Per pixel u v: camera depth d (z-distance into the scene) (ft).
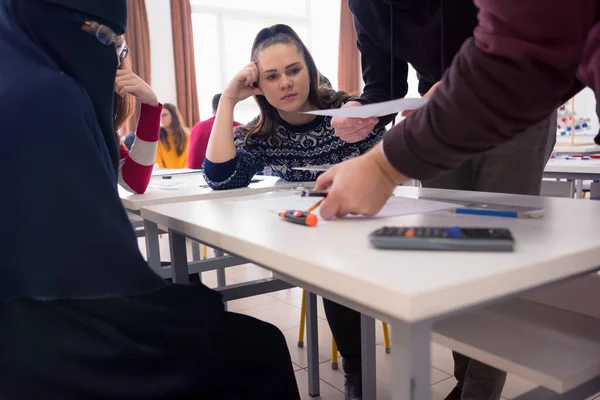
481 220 2.35
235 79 5.06
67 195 1.91
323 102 5.28
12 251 1.86
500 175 3.96
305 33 21.94
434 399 5.07
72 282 1.87
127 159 4.70
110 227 1.97
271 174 6.63
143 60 17.93
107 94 2.45
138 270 1.99
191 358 2.25
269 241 2.02
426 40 3.86
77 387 1.96
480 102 1.77
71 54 2.30
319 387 5.56
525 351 1.91
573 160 7.77
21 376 1.91
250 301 8.46
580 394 1.89
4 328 1.88
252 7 20.58
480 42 1.75
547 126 3.92
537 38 1.64
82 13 2.30
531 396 2.01
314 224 2.34
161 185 5.45
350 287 1.51
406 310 1.33
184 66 18.84
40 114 1.95
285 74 4.97
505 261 1.59
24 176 1.89
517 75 1.69
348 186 2.27
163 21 18.65
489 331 2.09
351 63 22.06
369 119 4.15
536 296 2.42
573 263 1.68
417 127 1.99
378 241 1.81
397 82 4.59
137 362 2.09
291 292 8.91
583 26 1.68
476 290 1.44
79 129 2.00
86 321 2.00
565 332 2.08
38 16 2.25
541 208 2.60
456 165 2.04
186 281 3.72
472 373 3.77
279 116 5.41
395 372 1.55
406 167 2.09
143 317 2.14
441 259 1.64
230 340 2.40
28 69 2.09
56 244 1.87
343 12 21.76
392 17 4.02
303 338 6.69
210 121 10.87
